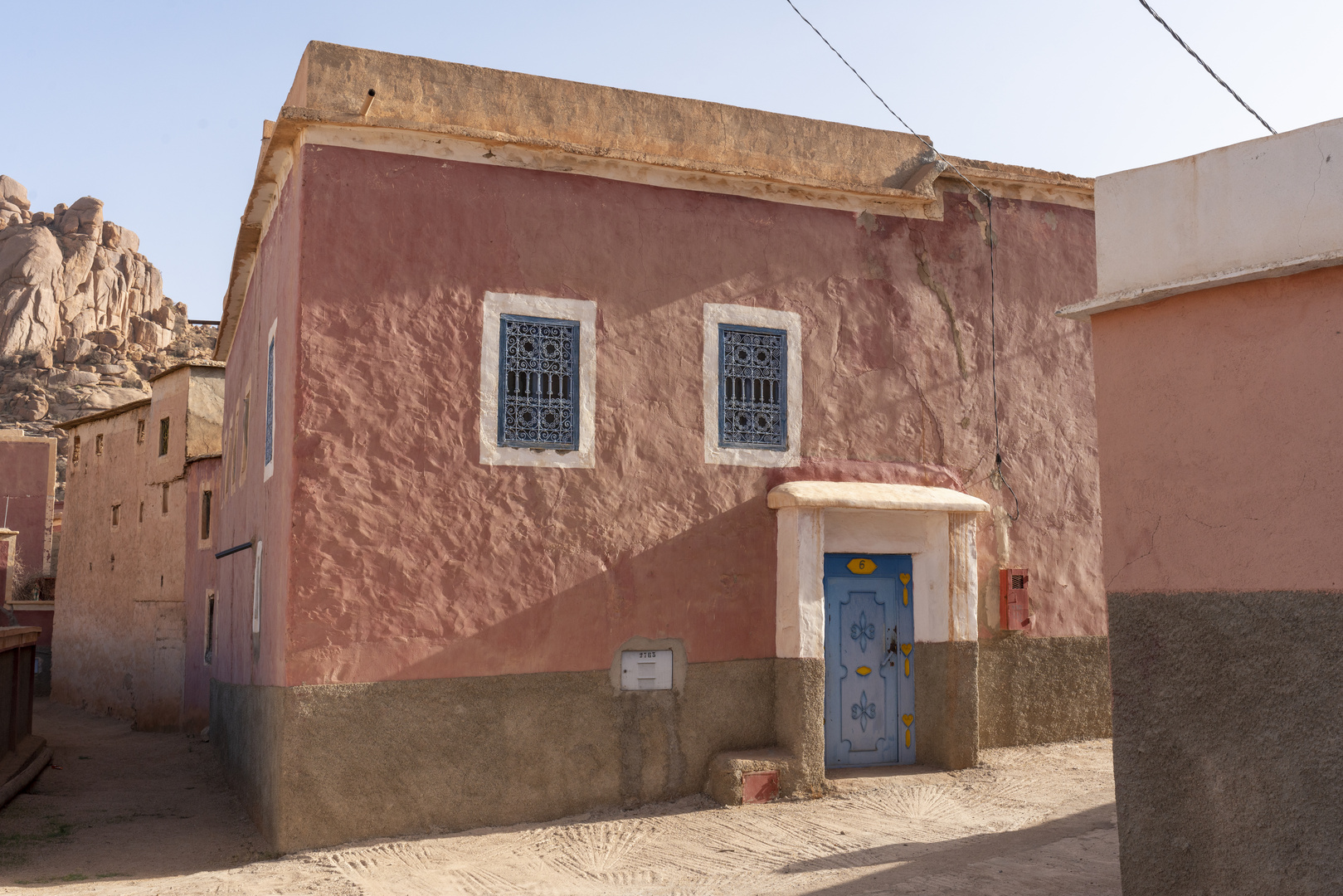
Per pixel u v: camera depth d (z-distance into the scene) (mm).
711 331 9328
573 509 8688
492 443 8500
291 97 8836
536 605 8484
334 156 8281
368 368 8195
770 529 9367
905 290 10172
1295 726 4355
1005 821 7773
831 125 10109
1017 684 10172
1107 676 10562
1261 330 4660
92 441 25719
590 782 8477
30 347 64062
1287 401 4527
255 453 10773
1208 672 4723
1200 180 4977
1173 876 4777
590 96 9273
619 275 9055
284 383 8586
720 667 9023
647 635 8805
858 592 9773
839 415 9734
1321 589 4320
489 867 7098
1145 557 5062
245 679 10945
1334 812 4184
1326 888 4184
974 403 10320
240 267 11898
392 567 8086
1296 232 4574
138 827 9391
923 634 9859
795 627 9000
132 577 22547
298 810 7617
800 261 9750
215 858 7953
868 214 10109
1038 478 10516
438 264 8484
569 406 8805
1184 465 4926
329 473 8000
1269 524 4539
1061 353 10789
